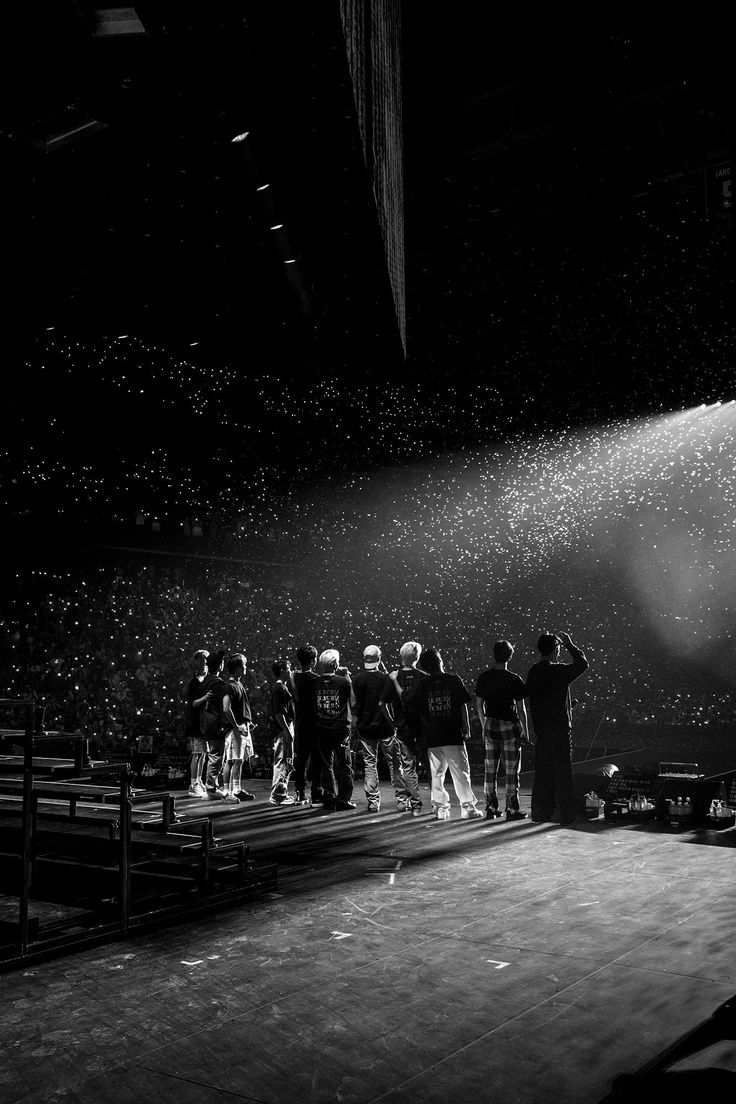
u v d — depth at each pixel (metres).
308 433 23.72
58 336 16.66
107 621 20.08
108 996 3.19
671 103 13.16
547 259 17.53
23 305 9.80
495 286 18.53
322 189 6.48
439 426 24.80
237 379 20.16
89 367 18.19
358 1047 2.71
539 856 5.90
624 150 14.23
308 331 9.98
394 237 8.48
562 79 12.91
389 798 9.43
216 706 9.26
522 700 7.78
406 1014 2.98
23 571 20.12
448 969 3.47
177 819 4.60
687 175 14.40
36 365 17.20
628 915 4.28
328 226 7.18
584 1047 2.67
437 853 6.06
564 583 27.67
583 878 5.17
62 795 4.20
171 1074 2.54
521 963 3.53
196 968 3.52
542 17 11.70
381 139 6.74
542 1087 2.41
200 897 4.49
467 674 24.48
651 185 14.84
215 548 23.34
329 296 8.95
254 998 3.16
